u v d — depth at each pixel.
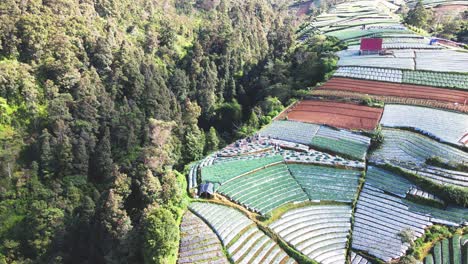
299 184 56.19
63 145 71.75
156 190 48.12
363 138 66.06
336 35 127.38
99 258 49.75
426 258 43.47
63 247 58.28
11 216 65.75
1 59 82.62
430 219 48.91
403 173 56.31
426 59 96.69
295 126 73.25
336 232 47.72
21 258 59.44
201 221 48.03
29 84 77.69
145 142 75.88
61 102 76.31
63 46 85.25
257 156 63.66
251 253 43.66
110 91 86.69
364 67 95.12
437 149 61.12
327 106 80.31
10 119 75.69
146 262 41.16
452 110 73.00
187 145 77.75
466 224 47.75
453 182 53.84
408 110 74.56
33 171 70.94
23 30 84.00
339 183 56.06
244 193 53.88
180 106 95.00
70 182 71.56
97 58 89.69
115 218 45.41
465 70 88.38
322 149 64.38
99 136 78.62
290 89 93.25
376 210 50.78
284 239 46.25
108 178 72.25
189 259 42.25
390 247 44.94
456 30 119.25
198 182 56.62
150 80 90.88
